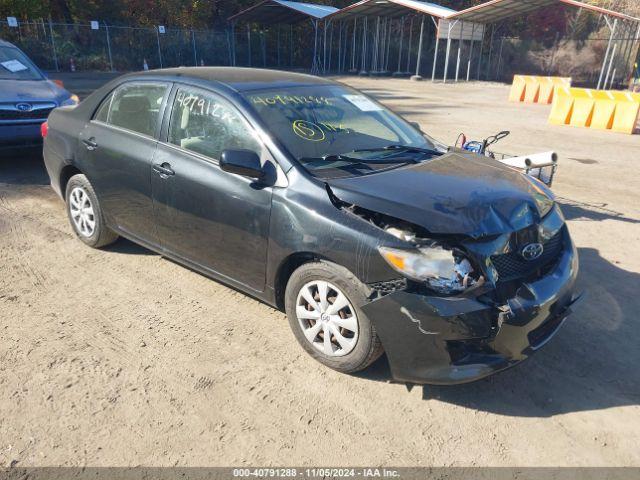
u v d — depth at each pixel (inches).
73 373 121.0
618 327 149.5
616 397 119.8
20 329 137.9
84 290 159.9
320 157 131.7
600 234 227.0
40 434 102.7
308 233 117.2
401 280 105.5
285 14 1494.8
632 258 201.3
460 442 104.8
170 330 139.8
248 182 129.8
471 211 111.1
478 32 1337.4
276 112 139.2
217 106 142.6
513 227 112.1
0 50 313.3
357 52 1640.0
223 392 116.4
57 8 1288.1
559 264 121.8
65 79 960.3
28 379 118.4
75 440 101.7
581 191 298.4
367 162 134.0
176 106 152.1
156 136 154.9
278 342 135.6
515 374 126.7
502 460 100.7
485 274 106.1
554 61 1544.0
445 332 103.6
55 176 193.3
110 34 1280.8
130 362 125.8
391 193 115.5
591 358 134.1
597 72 1497.3
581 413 114.2
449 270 103.2
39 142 282.7
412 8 1253.1
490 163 147.2
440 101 782.5
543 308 110.3
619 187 309.7
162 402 112.7
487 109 695.7
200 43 1423.5
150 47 1328.7
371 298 110.2
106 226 179.5
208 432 104.9
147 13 1430.9
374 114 161.9
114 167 164.2
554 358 133.6
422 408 113.8
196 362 126.5
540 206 125.8
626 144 460.1
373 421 109.5
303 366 126.2
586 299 165.9
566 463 100.7
